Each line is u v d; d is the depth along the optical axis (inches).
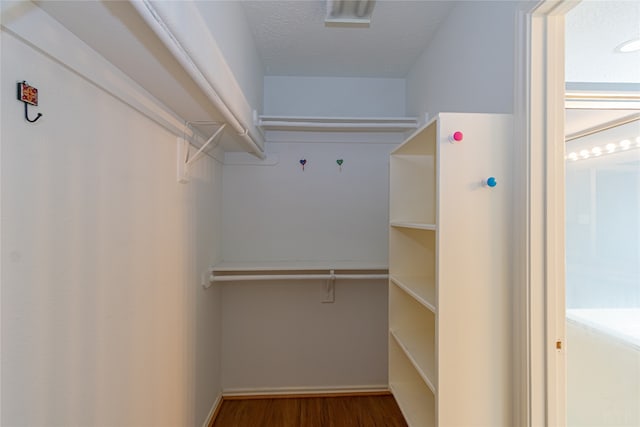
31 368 24.4
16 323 23.1
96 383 32.2
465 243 40.2
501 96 44.6
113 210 34.9
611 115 56.0
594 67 53.9
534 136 38.6
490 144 40.6
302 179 89.5
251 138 68.8
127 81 36.5
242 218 88.5
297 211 89.5
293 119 76.4
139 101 39.4
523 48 39.3
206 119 54.4
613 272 58.1
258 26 66.6
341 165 90.0
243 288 87.6
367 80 91.0
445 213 40.0
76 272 29.2
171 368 51.6
